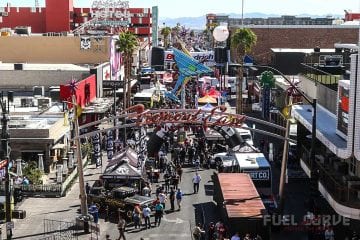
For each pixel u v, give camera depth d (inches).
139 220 1362.0
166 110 1285.7
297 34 4394.7
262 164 1606.8
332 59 1924.2
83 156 1993.1
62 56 3575.3
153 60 4421.8
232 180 1469.0
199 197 1620.3
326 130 1432.1
